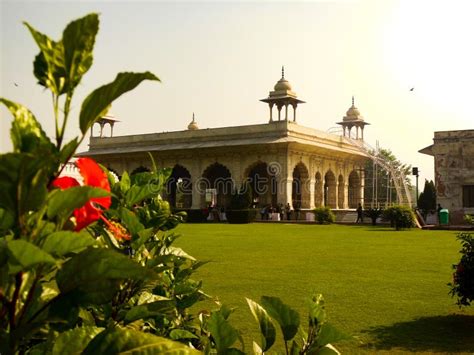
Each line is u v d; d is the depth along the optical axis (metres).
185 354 0.98
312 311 1.43
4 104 0.95
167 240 2.35
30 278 1.07
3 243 0.89
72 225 1.10
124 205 1.91
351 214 36.41
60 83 0.93
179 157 37.78
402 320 5.38
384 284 7.55
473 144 28.48
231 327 1.38
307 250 12.78
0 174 0.86
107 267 0.97
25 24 0.92
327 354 1.36
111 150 40.72
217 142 35.78
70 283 0.99
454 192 28.84
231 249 13.05
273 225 27.19
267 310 1.44
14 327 0.98
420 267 9.44
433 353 4.29
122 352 0.96
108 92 0.95
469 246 5.59
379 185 49.91
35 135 0.95
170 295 2.31
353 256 11.38
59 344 1.06
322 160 37.28
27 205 0.90
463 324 5.21
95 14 0.96
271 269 9.21
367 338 4.72
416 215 27.36
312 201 35.62
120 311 1.69
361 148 39.69
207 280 7.93
